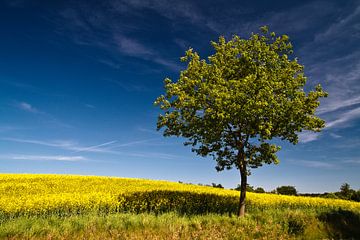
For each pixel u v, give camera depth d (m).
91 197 24.86
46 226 15.01
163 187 37.59
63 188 33.09
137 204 24.95
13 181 36.91
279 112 19.83
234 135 21.36
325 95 21.53
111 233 13.77
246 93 19.59
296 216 17.17
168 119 21.78
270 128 19.20
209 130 20.27
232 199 29.56
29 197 25.06
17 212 21.66
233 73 21.56
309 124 21.12
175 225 15.09
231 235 14.02
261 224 16.14
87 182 38.44
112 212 23.22
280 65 22.00
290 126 21.00
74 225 15.66
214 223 16.00
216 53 22.08
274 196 35.06
